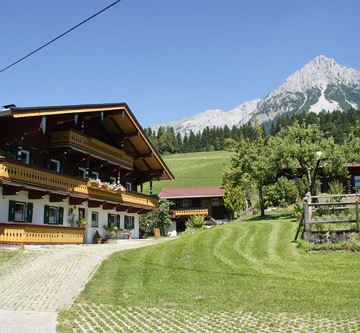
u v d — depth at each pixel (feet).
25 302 41.65
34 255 68.18
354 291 43.32
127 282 51.13
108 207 125.18
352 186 163.12
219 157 447.83
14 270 56.90
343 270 52.21
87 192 108.68
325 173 128.67
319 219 67.05
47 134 104.73
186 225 209.15
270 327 33.27
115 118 124.88
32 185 88.63
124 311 38.88
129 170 138.82
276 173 131.13
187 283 50.26
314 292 43.60
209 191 231.91
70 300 42.78
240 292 45.01
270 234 76.95
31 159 99.04
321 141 123.54
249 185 167.02
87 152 111.34
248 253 64.23
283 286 46.37
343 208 66.59
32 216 94.58
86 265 60.80
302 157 121.49
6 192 86.38
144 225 186.60
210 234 81.35
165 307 40.52
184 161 434.71
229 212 217.77
